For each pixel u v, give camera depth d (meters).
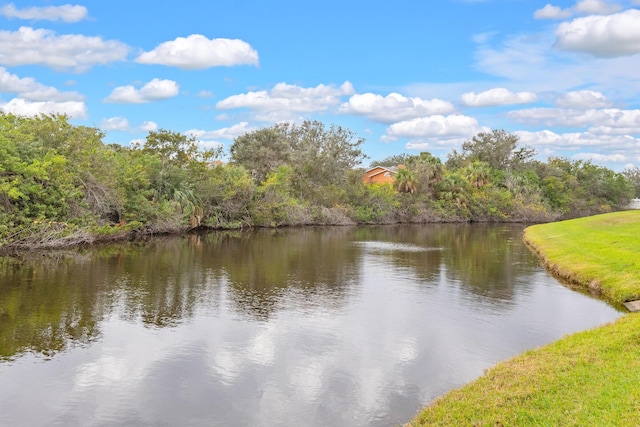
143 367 9.70
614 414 6.11
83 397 8.38
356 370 9.60
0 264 21.75
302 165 61.00
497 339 11.59
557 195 79.25
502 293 16.97
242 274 20.34
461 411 6.90
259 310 14.20
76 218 29.09
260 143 64.88
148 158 38.50
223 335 11.76
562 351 9.07
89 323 12.60
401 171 66.94
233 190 45.81
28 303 14.59
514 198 73.62
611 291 16.12
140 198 35.53
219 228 45.94
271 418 7.68
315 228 51.75
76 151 31.31
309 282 18.78
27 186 26.28
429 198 68.31
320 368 9.70
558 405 6.57
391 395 8.48
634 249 21.27
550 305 15.09
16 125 30.30
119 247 29.36
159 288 17.09
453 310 14.43
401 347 10.99
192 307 14.42
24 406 8.02
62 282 17.80
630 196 91.75
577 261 21.34
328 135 75.25
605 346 8.84
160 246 30.47
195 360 10.09
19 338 11.36
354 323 12.92
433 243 35.78
